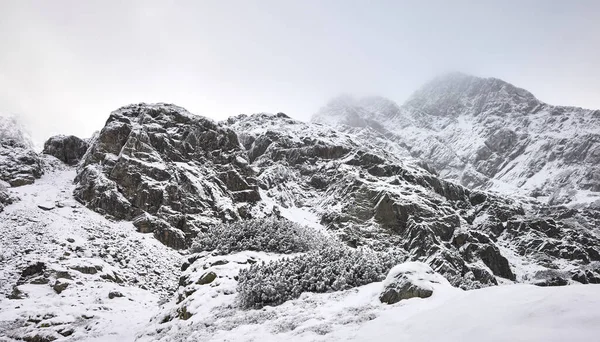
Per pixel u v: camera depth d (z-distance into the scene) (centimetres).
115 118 4966
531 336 673
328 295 1557
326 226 5272
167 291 3033
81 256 3008
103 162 4309
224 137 5703
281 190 6141
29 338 1894
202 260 2430
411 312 1102
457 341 771
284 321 1341
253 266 1972
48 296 2408
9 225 3131
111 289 2642
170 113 5531
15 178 4022
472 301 947
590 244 6500
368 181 6169
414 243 4691
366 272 1681
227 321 1510
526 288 915
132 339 1856
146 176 4241
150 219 3838
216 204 4562
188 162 4975
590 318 662
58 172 4662
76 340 1894
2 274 2548
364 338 989
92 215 3719
